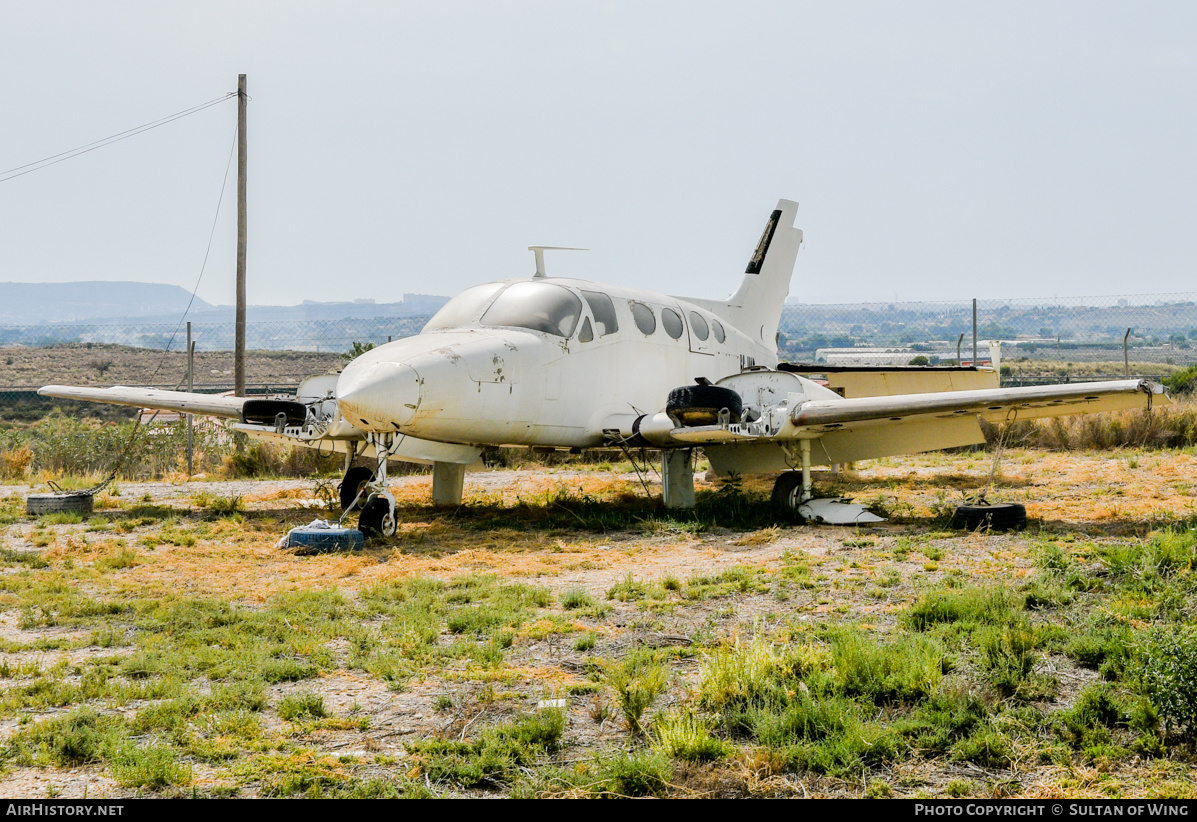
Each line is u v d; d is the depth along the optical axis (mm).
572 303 12992
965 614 6754
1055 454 21109
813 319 39250
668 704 5410
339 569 9281
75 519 12641
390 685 5777
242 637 6750
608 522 12078
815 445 13102
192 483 18438
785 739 4871
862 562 9055
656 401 14164
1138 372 33000
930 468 18828
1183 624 6340
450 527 12188
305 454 20438
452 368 11281
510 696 5566
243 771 4590
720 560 9562
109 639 6773
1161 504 12492
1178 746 4793
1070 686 5535
